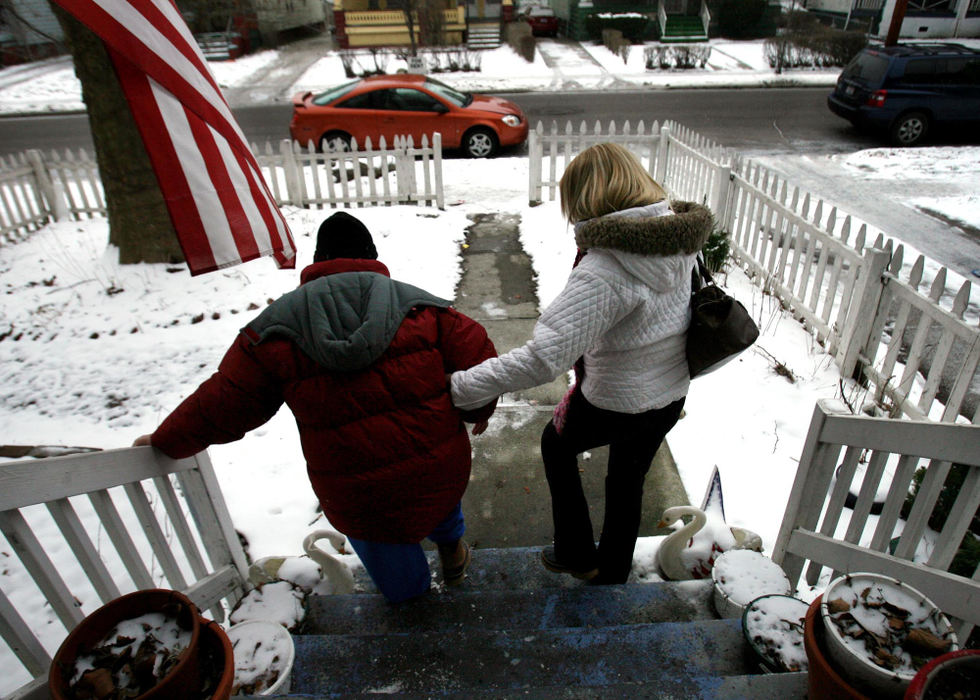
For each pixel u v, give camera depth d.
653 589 2.50
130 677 1.47
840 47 19.53
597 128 8.55
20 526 1.68
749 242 6.34
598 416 2.09
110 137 6.30
